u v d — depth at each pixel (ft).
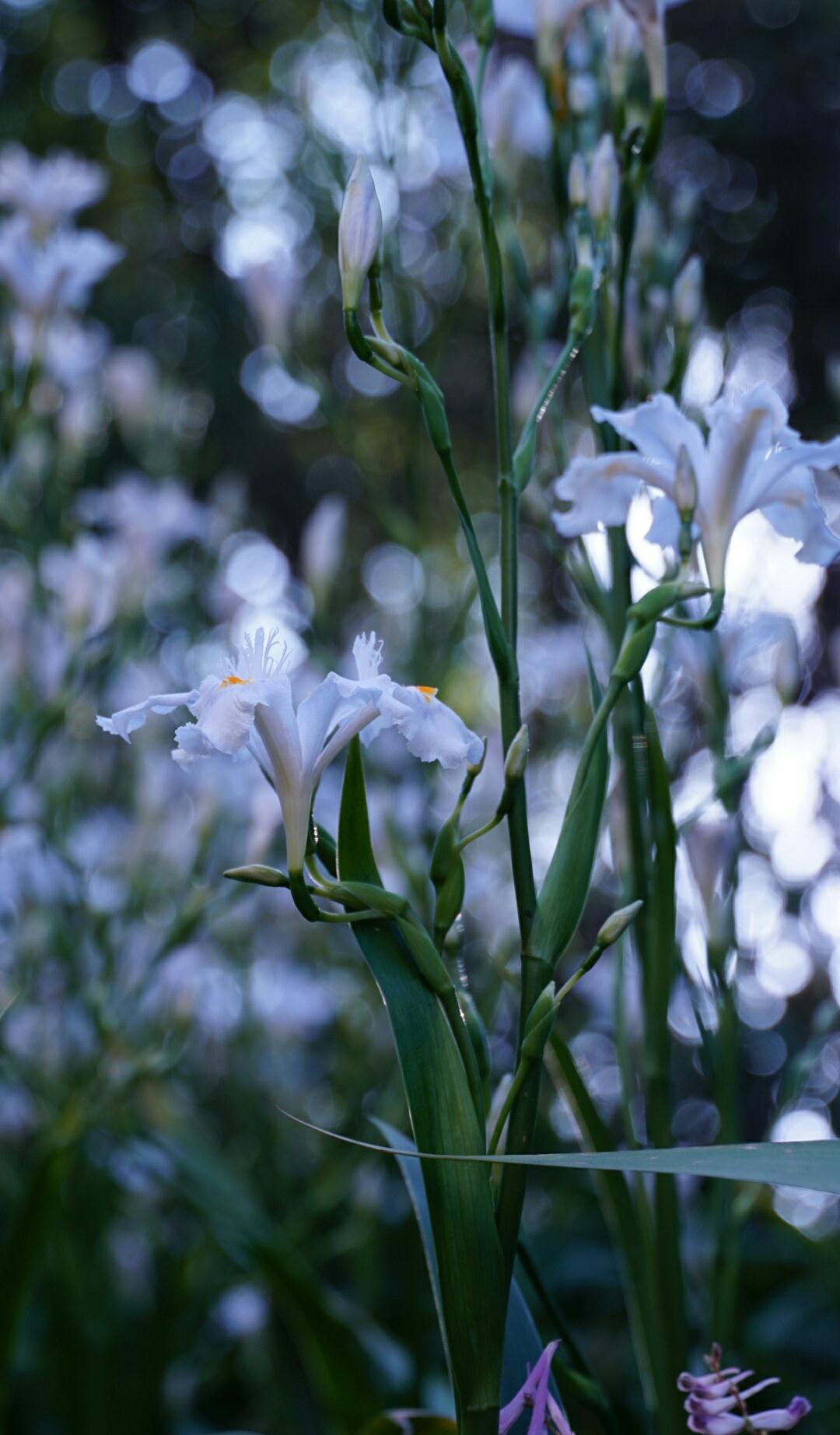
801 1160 1.39
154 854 2.54
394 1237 3.11
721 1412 1.55
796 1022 4.52
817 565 1.64
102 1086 2.16
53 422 2.68
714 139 6.84
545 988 1.53
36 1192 2.02
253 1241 2.06
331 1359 2.06
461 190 2.51
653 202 1.89
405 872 2.19
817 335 6.76
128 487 2.63
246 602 2.95
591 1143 1.74
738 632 1.93
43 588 2.51
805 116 6.84
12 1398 2.76
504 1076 1.63
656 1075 1.78
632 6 1.71
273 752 1.52
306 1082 3.62
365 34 2.19
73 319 2.81
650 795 1.75
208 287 7.13
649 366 1.89
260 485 6.77
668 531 1.64
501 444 1.60
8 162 2.35
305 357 2.46
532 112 1.91
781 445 1.61
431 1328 2.77
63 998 2.48
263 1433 2.76
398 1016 1.52
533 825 3.41
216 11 7.47
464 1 2.02
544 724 3.06
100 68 7.58
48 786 2.40
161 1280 2.70
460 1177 1.51
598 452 1.84
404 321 2.22
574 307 1.66
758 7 6.88
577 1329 3.11
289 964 3.11
